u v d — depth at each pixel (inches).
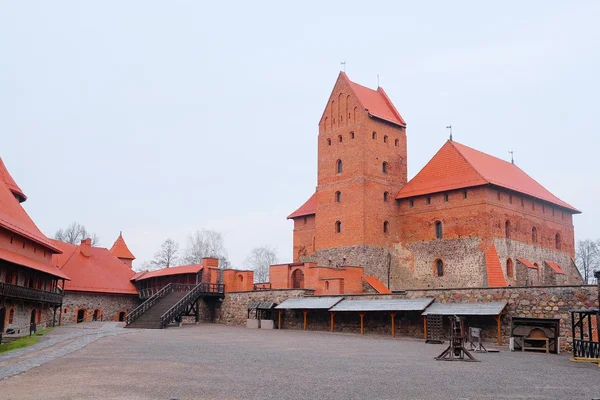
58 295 2036.2
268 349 1123.9
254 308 1994.3
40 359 892.0
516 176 2474.2
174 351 1054.4
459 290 1494.8
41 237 1931.6
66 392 595.8
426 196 2297.0
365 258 2240.4
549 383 708.0
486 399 586.9
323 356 998.4
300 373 762.8
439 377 746.2
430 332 1355.8
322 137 2522.1
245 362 886.4
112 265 2805.1
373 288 2105.1
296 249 2704.2
